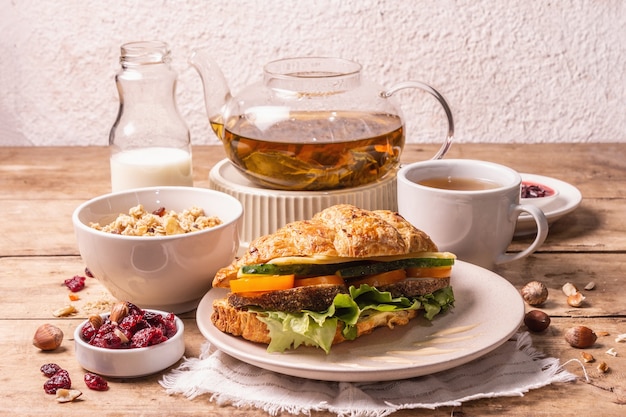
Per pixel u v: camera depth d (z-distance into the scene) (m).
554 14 1.72
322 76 1.28
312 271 1.10
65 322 1.16
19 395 1.05
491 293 1.15
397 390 1.05
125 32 1.75
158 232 1.17
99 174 1.55
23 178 1.53
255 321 1.07
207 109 1.34
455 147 1.68
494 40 1.73
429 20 1.73
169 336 1.10
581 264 1.26
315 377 1.04
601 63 1.74
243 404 1.04
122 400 1.04
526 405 1.04
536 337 1.13
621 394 1.05
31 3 1.74
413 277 1.12
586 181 1.50
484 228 1.20
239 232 1.23
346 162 1.23
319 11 1.72
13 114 1.79
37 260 1.28
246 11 1.73
